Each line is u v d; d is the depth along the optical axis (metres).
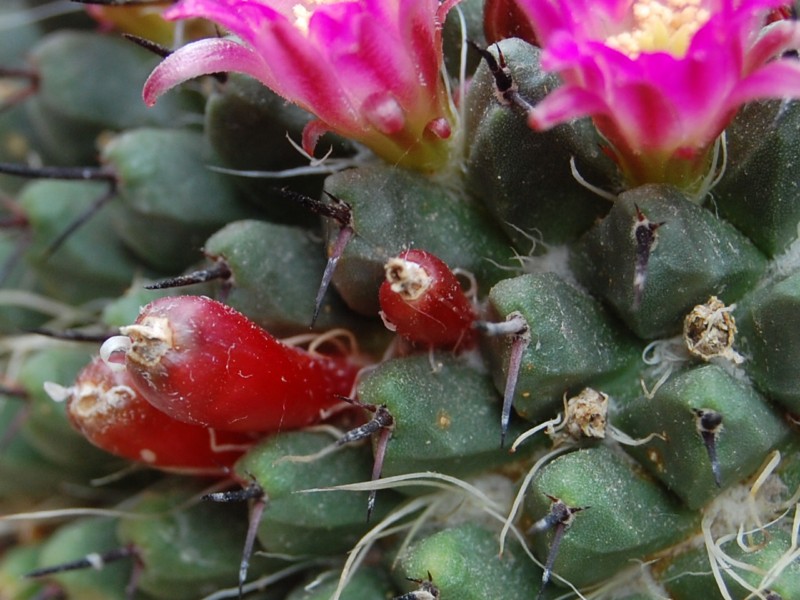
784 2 0.10
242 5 0.10
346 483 0.11
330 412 0.11
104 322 0.13
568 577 0.11
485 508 0.11
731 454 0.10
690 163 0.10
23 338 0.15
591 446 0.11
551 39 0.10
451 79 0.12
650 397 0.11
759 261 0.11
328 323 0.12
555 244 0.11
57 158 0.15
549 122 0.10
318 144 0.12
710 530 0.11
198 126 0.14
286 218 0.13
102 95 0.15
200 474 0.12
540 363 0.10
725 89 0.10
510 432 0.11
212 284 0.12
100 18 0.14
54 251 0.14
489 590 0.11
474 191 0.11
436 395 0.11
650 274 0.10
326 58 0.10
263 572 0.12
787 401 0.11
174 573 0.12
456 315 0.11
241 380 0.10
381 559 0.12
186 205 0.13
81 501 0.15
